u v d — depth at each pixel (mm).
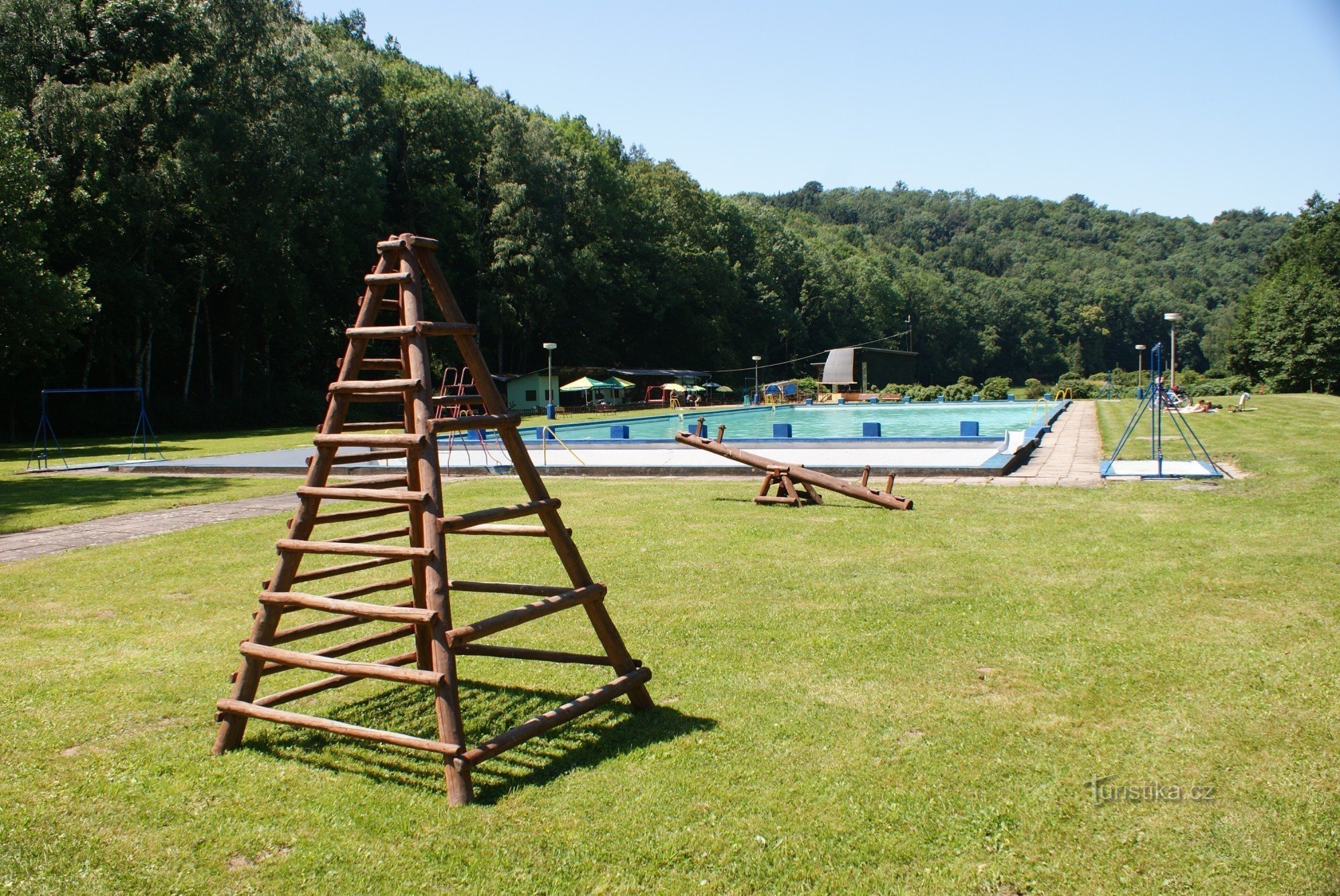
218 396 39219
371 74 42469
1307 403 31000
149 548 8484
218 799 3354
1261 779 3271
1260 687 4141
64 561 7977
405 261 3877
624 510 10016
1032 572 6535
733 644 5047
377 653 5250
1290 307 50688
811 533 8320
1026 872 2746
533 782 3439
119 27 31328
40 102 28125
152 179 29672
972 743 3650
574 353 54938
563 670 4738
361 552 3537
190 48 32156
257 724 4121
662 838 2990
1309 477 10562
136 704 4352
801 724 3898
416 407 3592
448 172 46156
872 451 18125
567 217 50750
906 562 6992
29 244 25484
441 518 3451
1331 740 3570
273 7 34719
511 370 54406
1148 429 20531
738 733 3820
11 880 2809
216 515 10742
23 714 4223
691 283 60000
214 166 30422
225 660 5035
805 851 2891
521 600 6246
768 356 75938
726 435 27781
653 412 42062
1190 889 2631
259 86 33531
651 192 60625
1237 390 46406
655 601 6023
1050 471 12930
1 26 29156
